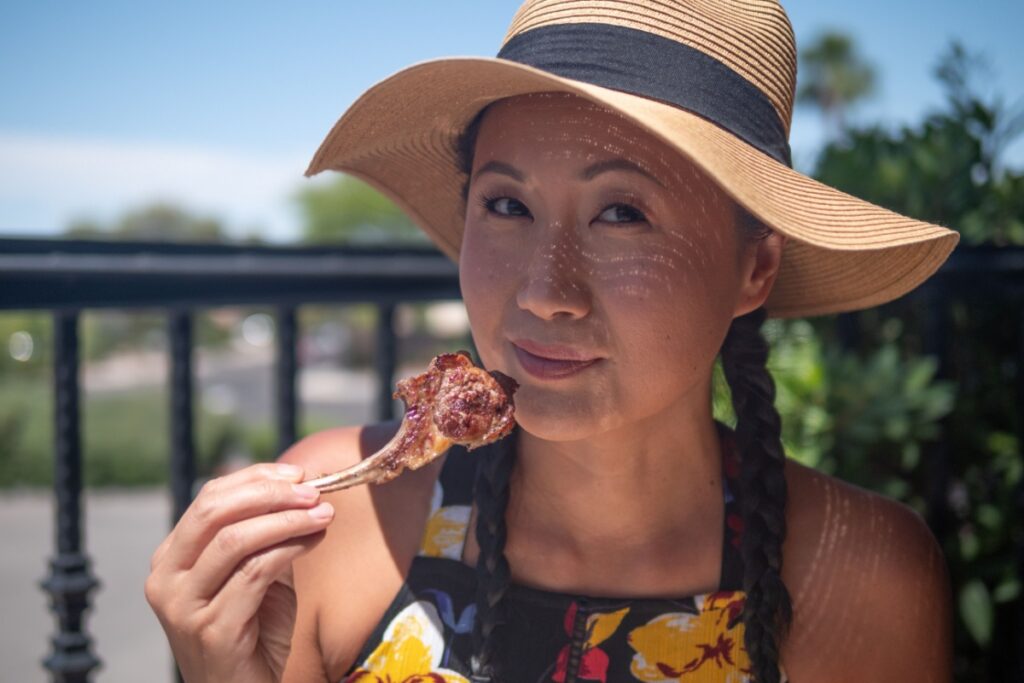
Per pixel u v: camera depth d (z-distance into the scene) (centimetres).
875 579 73
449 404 61
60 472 100
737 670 68
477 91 67
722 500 72
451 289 116
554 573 71
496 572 68
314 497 60
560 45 66
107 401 858
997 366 115
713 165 59
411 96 69
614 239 63
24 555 407
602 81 64
